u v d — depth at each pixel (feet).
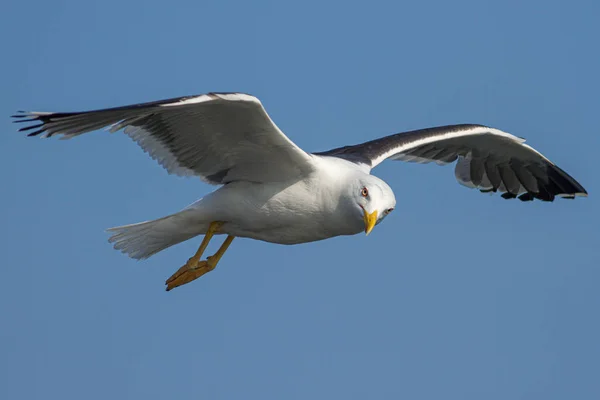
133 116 37.40
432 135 51.34
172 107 36.35
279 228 43.24
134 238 44.52
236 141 40.91
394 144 50.47
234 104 37.88
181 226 43.98
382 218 42.11
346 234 43.42
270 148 40.83
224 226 44.01
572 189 55.06
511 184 56.29
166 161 42.32
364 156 48.65
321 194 41.93
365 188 41.50
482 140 53.21
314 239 43.83
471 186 56.18
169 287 45.57
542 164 54.80
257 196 42.39
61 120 35.94
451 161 55.47
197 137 41.16
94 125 37.19
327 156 46.09
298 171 41.73
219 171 42.98
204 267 45.52
